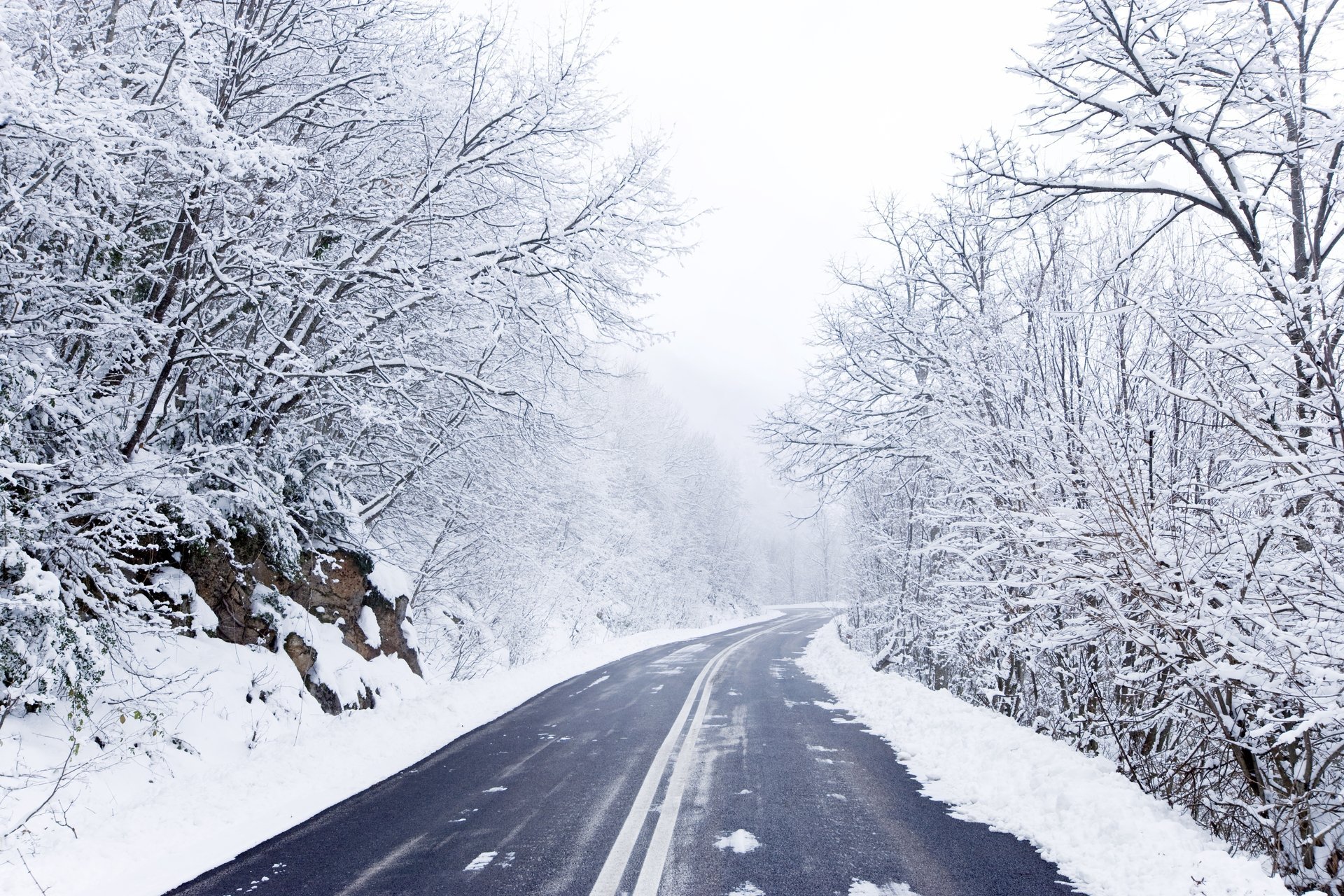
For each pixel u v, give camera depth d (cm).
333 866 492
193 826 582
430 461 1359
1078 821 541
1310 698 507
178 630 768
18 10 580
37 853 501
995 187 884
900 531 1900
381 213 1046
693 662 2088
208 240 782
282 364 941
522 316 1119
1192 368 745
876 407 1411
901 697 1208
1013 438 866
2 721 603
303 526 1125
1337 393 531
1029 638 833
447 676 1702
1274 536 602
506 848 518
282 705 898
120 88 744
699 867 473
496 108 1097
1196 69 739
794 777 717
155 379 864
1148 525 606
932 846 512
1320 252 672
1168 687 664
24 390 655
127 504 692
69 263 771
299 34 941
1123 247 893
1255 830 623
